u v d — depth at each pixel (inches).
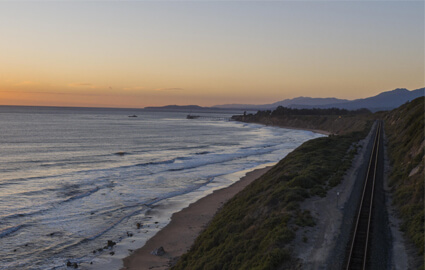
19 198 1507.1
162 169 2306.8
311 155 1508.4
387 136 2372.0
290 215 740.7
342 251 567.8
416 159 997.2
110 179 1951.3
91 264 898.1
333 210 775.1
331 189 951.6
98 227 1178.6
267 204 872.3
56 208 1380.4
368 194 885.2
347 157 1453.0
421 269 479.5
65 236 1096.2
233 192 1625.2
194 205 1423.5
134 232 1125.1
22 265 897.5
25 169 2196.1
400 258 538.9
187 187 1782.7
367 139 2204.7
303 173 1109.1
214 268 643.5
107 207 1409.9
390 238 621.3
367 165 1300.4
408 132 1585.9
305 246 594.2
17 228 1149.1
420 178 826.8
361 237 613.9
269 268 529.3
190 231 1107.3
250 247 650.8
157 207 1409.9
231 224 853.2
